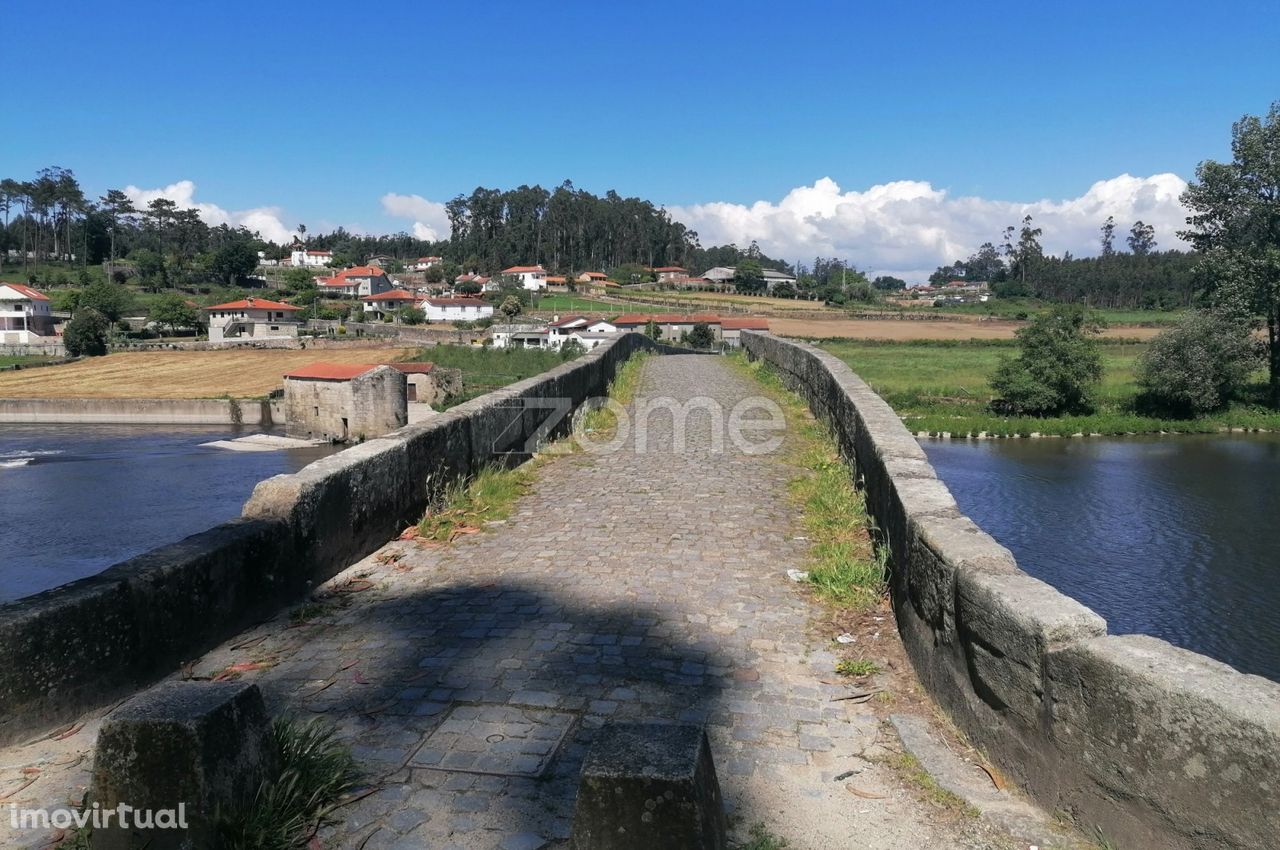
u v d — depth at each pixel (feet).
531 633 15.60
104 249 470.39
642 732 8.79
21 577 78.13
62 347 282.56
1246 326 146.61
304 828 9.56
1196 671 8.03
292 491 17.47
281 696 13.00
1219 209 150.41
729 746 11.52
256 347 276.00
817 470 30.14
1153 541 74.64
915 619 13.93
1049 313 152.25
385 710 12.56
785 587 18.13
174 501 111.24
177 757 8.43
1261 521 81.10
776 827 9.68
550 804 10.13
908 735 11.60
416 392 189.57
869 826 9.66
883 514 18.94
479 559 20.35
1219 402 148.15
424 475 23.98
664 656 14.55
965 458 114.42
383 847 9.32
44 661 11.51
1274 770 6.98
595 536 22.31
